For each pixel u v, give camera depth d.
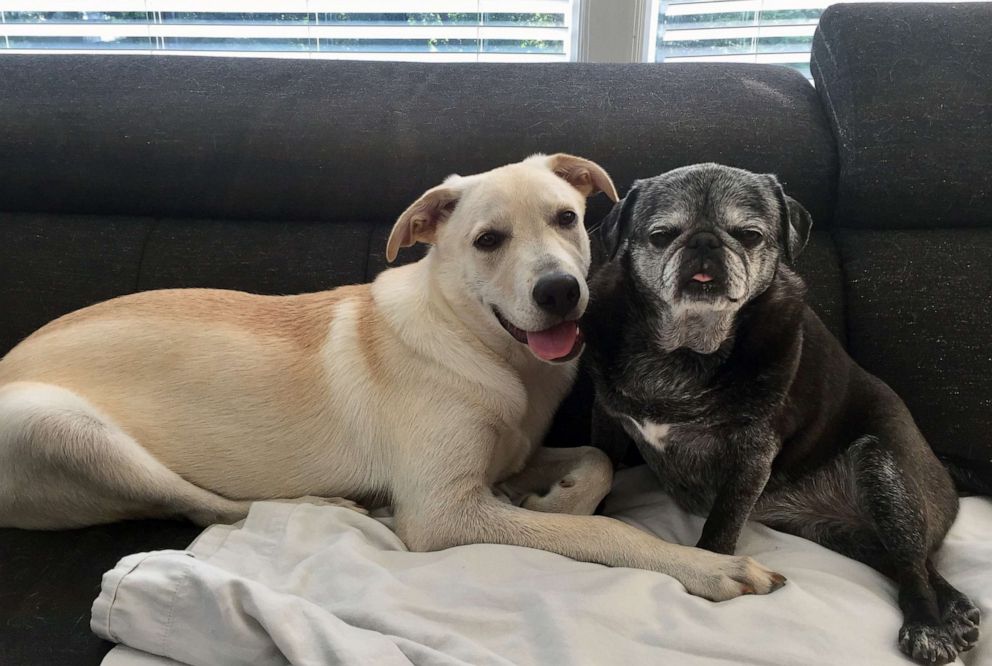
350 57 2.22
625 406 1.29
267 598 0.97
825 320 1.54
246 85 1.70
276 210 1.68
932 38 1.56
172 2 2.16
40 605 1.07
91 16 2.20
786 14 2.06
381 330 1.38
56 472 1.23
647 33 2.17
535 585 1.06
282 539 1.18
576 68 1.75
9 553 1.21
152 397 1.35
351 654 0.89
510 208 1.26
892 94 1.52
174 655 0.96
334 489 1.37
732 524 1.19
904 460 1.21
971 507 1.36
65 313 1.65
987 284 1.48
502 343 1.35
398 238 1.33
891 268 1.52
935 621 1.00
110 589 0.99
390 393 1.33
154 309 1.42
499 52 2.21
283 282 1.65
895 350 1.50
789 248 1.17
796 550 1.23
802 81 1.73
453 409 1.29
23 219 1.72
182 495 1.29
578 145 1.60
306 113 1.65
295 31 2.19
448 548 1.22
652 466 1.39
